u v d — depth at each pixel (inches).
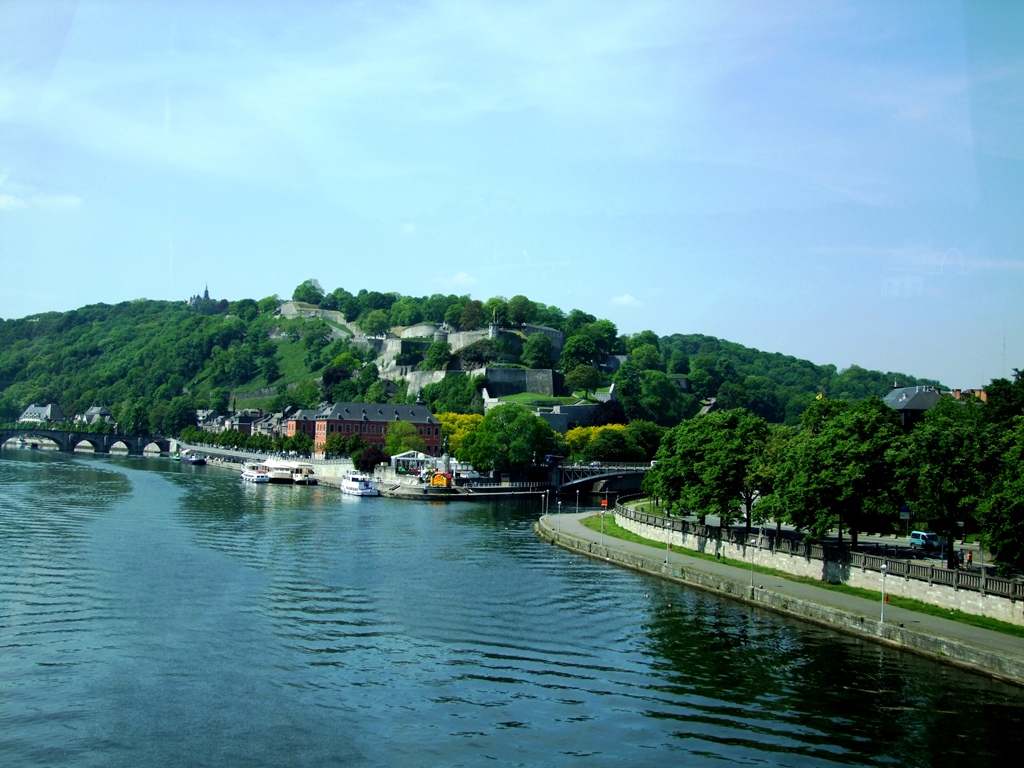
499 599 3184.1
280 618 2819.9
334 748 1862.7
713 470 4035.4
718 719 2037.4
